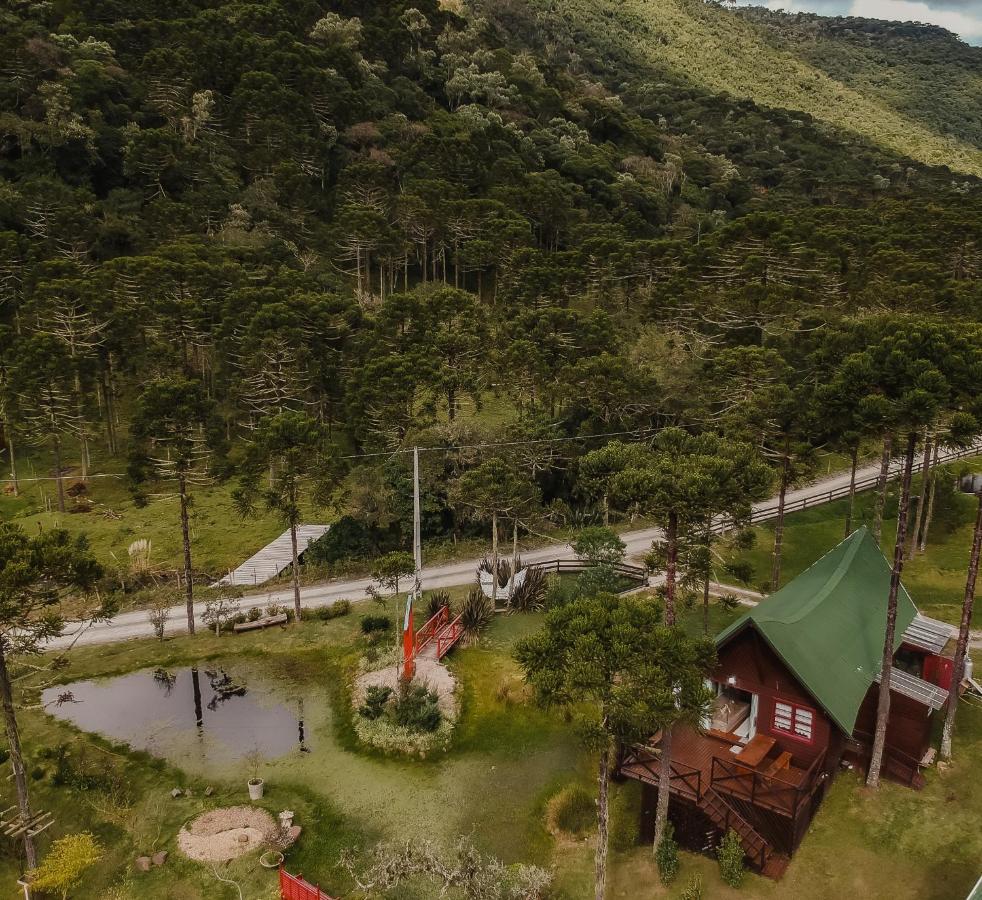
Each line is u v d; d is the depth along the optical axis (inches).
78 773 978.1
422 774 994.7
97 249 2837.1
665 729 743.1
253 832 875.4
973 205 3993.6
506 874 794.8
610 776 959.0
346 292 3046.3
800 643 880.9
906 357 866.8
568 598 1455.5
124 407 2568.9
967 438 873.5
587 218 3973.9
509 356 2086.6
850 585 1070.4
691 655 656.4
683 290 2498.8
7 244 2477.9
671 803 840.3
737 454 850.1
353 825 898.7
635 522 1895.9
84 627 1411.2
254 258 2861.7
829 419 1159.6
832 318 2322.8
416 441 1839.3
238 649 1333.7
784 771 839.1
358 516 1763.0
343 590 1568.7
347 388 2089.1
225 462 2132.1
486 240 3139.8
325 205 3683.6
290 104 3971.5
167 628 1411.2
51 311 2197.3
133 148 3373.5
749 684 895.1
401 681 1144.2
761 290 2201.0
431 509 1766.7
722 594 1508.4
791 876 785.6
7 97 3393.2
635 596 1466.5
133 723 1109.1
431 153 4025.6
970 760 981.8
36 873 782.5
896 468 2108.8
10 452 2069.4
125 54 4092.0
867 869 792.9
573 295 2768.2
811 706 854.5
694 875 792.9
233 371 2288.4
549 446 1873.8
